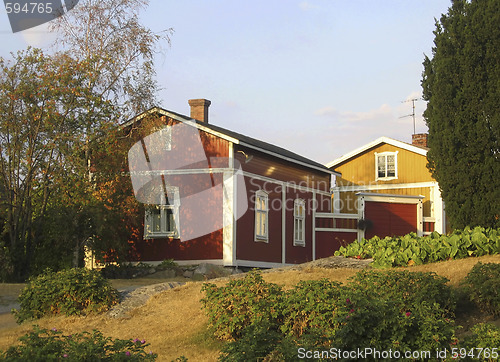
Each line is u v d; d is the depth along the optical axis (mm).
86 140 23234
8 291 18938
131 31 25000
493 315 11719
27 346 8094
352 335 8680
